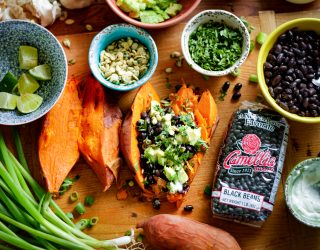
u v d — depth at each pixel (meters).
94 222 0.68
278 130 0.67
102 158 0.66
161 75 0.71
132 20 0.68
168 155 0.66
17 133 0.67
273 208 0.68
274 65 0.68
